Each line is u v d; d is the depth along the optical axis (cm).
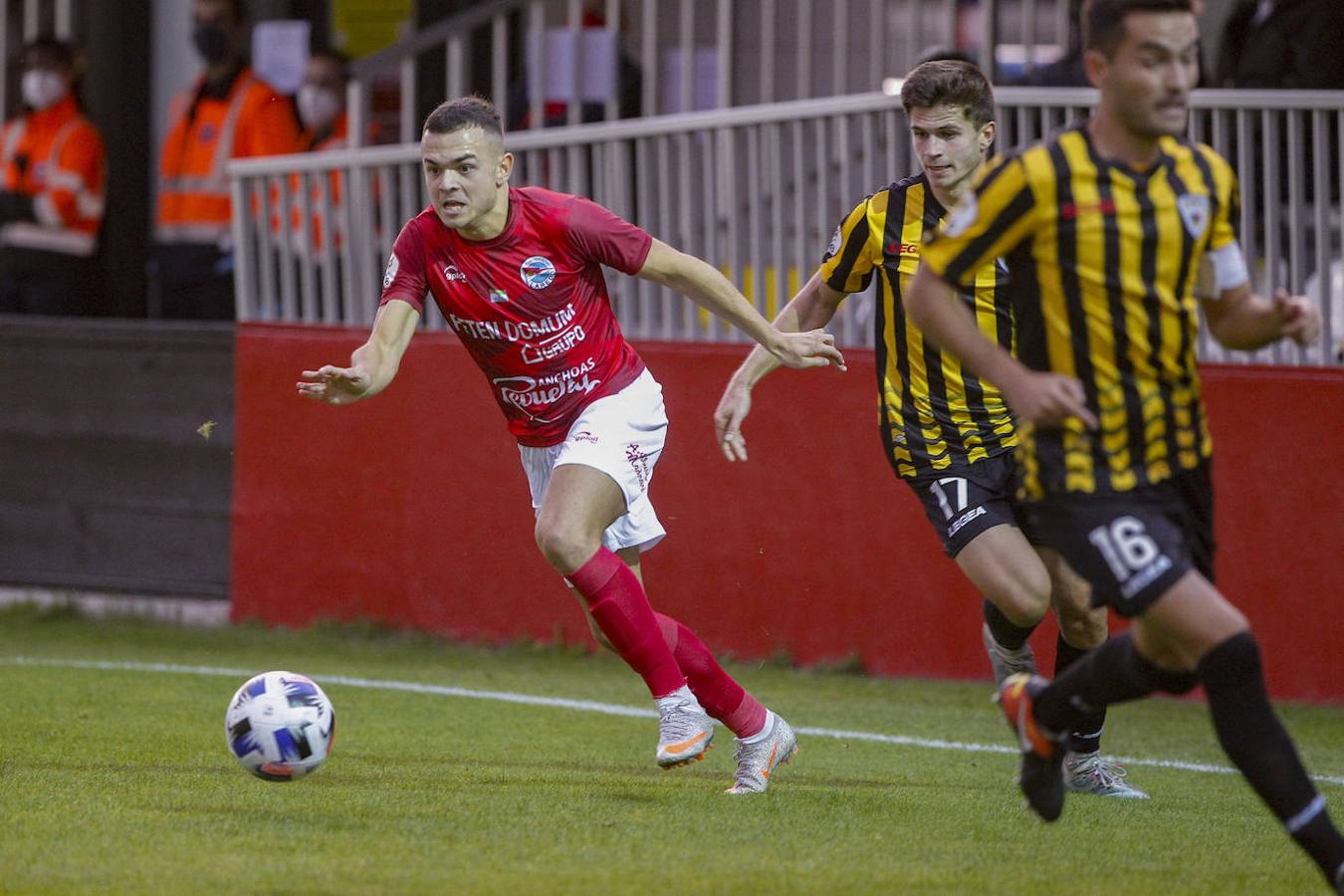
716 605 3012
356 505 3288
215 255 3869
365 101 3359
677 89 3850
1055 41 3700
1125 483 1273
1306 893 1349
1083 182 1255
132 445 3503
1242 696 1238
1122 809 1738
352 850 1416
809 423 2948
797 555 2961
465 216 1662
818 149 2922
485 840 1466
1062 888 1333
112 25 4353
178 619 3459
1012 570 1762
